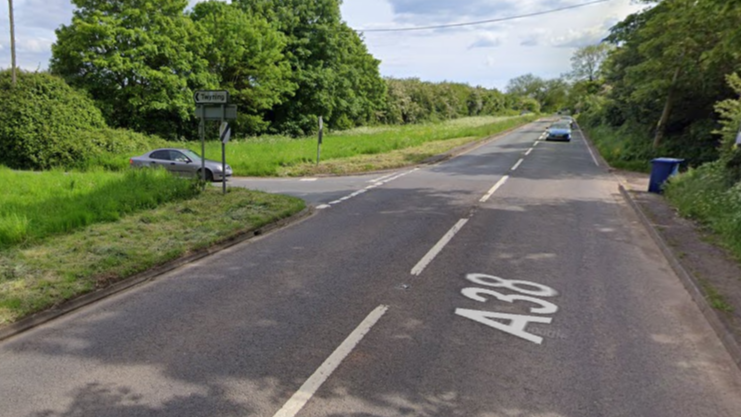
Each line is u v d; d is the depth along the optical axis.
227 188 12.82
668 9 18.38
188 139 38.22
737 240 7.14
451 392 3.61
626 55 28.06
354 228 9.16
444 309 5.19
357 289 5.82
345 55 48.78
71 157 23.98
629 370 3.94
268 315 5.06
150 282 6.21
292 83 43.19
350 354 4.20
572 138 41.12
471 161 22.78
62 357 4.20
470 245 7.83
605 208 11.31
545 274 6.40
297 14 44.88
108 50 32.22
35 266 6.26
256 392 3.61
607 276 6.35
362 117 60.22
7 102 24.02
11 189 11.08
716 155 19.19
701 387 3.70
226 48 37.97
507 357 4.14
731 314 4.79
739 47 9.72
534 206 11.38
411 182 15.82
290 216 10.09
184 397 3.55
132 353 4.25
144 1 32.53
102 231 8.11
